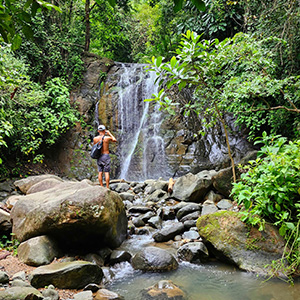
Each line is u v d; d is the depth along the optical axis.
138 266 3.48
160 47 13.44
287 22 5.23
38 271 2.92
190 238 4.22
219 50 4.34
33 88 8.09
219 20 9.51
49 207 3.68
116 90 11.27
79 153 9.72
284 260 3.24
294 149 3.62
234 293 2.83
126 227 4.62
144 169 9.98
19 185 6.69
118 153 10.44
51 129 9.20
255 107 7.05
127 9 13.90
